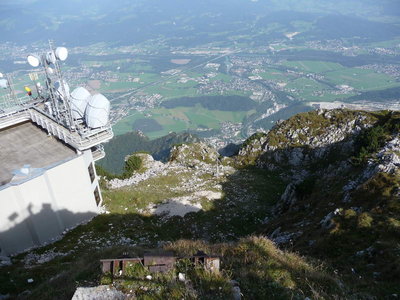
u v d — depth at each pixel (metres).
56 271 21.98
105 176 52.06
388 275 14.55
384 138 46.72
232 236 35.16
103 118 31.36
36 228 27.73
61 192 29.39
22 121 36.31
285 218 33.97
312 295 11.28
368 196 25.69
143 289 10.90
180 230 35.25
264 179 55.34
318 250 20.22
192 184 49.59
